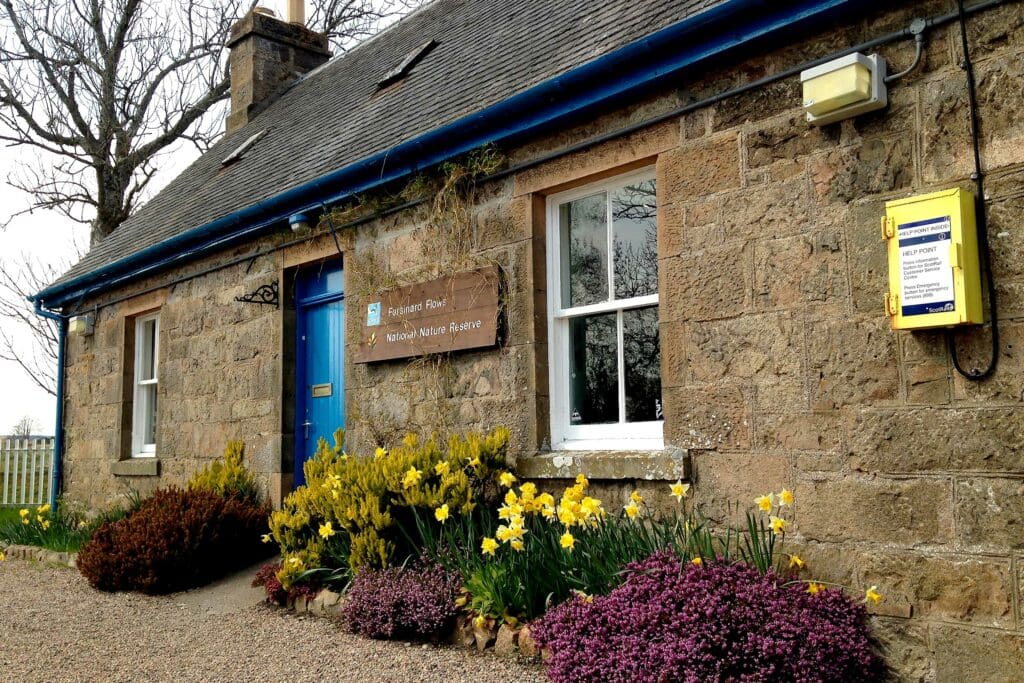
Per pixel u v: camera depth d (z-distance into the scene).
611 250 5.69
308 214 7.68
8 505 13.66
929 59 4.14
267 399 8.17
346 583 5.81
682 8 5.29
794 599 3.95
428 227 6.55
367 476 5.75
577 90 5.49
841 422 4.29
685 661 3.65
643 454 5.11
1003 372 3.80
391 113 7.76
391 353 6.77
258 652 4.93
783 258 4.59
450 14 9.62
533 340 5.84
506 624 4.66
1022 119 3.85
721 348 4.81
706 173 4.96
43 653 5.11
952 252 3.86
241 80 12.73
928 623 3.92
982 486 3.81
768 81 4.70
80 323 11.16
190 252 9.12
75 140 17.53
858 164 4.33
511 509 4.79
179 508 7.20
